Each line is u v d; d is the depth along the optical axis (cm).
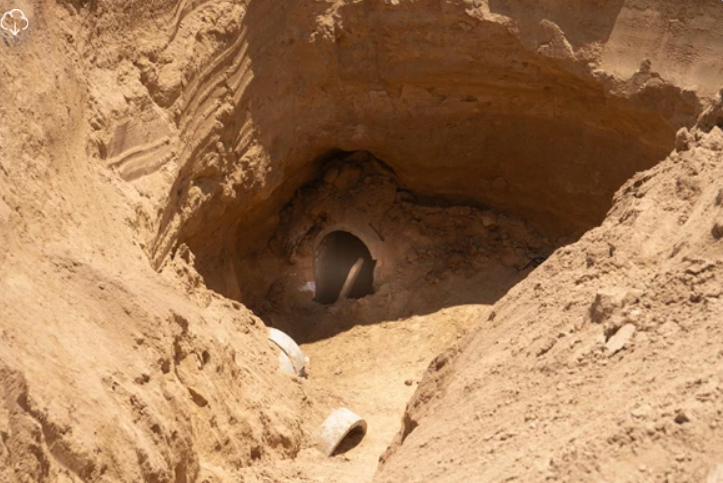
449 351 755
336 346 1496
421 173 1638
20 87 915
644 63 1351
